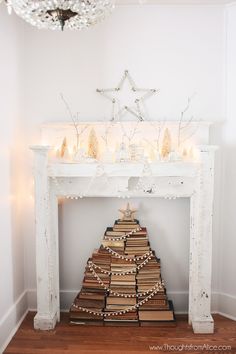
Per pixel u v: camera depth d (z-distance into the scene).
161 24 2.78
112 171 2.56
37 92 2.85
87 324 2.70
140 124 2.80
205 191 2.54
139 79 2.82
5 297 2.49
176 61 2.80
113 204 2.91
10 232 2.61
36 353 2.34
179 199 2.88
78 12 1.24
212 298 2.90
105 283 2.73
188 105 2.81
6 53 2.49
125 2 2.74
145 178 2.62
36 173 2.57
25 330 2.63
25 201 2.90
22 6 1.20
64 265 2.96
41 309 2.65
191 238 2.68
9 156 2.58
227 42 2.75
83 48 2.81
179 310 2.92
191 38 2.78
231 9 2.71
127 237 2.73
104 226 2.92
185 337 2.53
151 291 2.71
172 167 2.56
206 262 2.59
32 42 2.81
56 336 2.54
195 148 2.78
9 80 2.56
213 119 2.81
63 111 2.85
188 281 2.92
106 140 2.84
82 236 2.93
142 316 2.70
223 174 2.82
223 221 2.84
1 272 2.42
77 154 2.69
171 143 2.80
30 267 2.94
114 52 2.81
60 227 2.93
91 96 2.84
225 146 2.80
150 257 2.72
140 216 2.90
